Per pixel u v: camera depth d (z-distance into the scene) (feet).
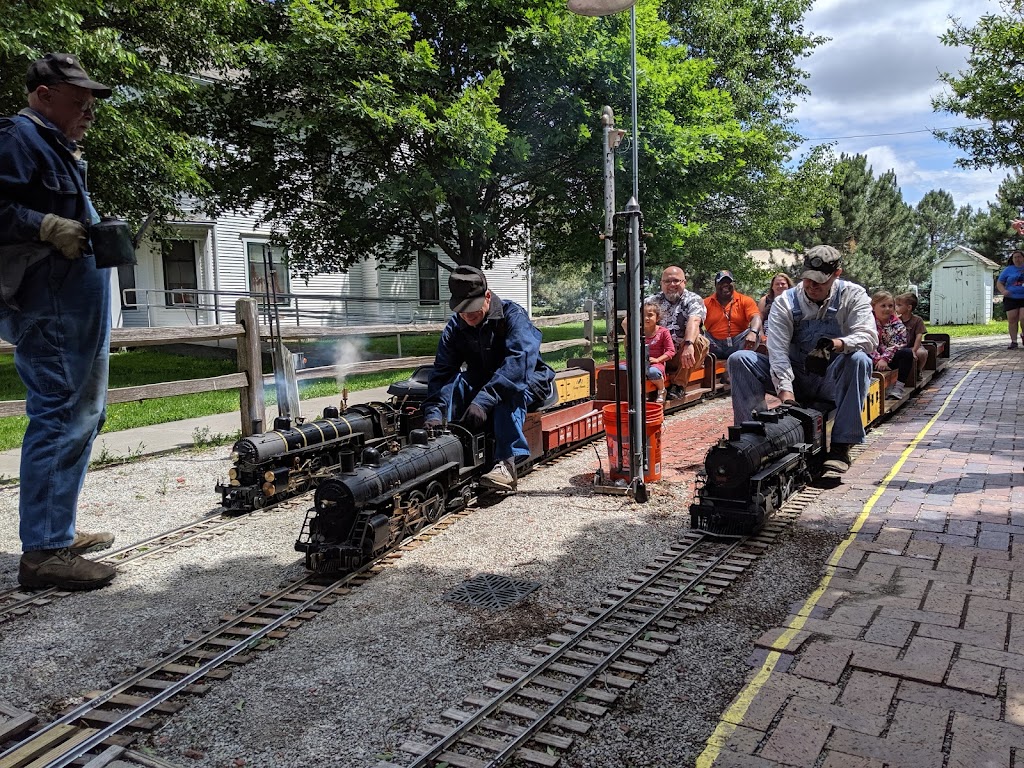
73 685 10.48
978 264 123.75
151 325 63.62
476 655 10.77
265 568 14.74
